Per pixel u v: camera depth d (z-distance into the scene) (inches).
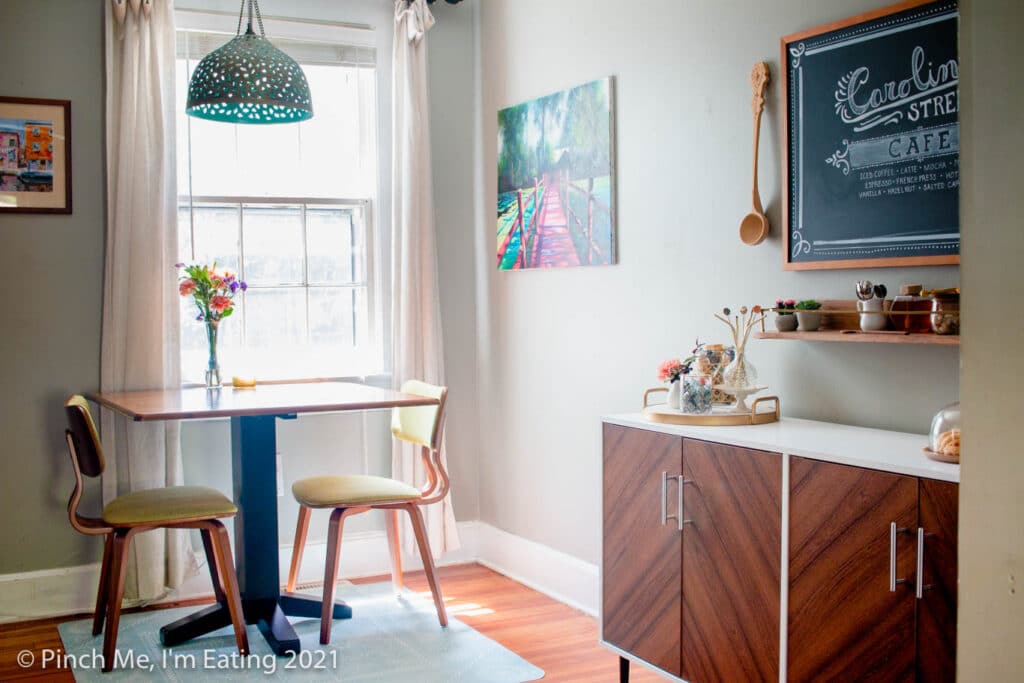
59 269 155.7
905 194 99.6
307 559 172.9
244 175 170.2
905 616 82.7
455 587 169.0
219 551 133.7
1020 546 36.0
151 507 132.6
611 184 145.6
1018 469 36.0
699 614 106.0
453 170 184.7
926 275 99.0
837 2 107.5
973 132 37.3
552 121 159.3
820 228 109.3
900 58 99.7
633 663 130.6
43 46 154.2
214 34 166.7
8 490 153.6
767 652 97.3
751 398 122.6
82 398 138.2
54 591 155.7
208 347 165.3
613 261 146.0
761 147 118.3
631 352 143.6
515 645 138.6
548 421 164.2
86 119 156.6
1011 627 36.3
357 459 177.2
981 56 36.9
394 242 175.9
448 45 184.1
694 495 106.0
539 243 163.6
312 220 175.3
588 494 154.3
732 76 122.9
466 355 185.9
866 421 106.7
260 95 132.8
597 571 151.6
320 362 176.6
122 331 155.8
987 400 37.0
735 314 123.6
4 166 152.6
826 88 108.0
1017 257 35.9
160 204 156.6
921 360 100.3
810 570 91.9
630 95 141.9
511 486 175.8
